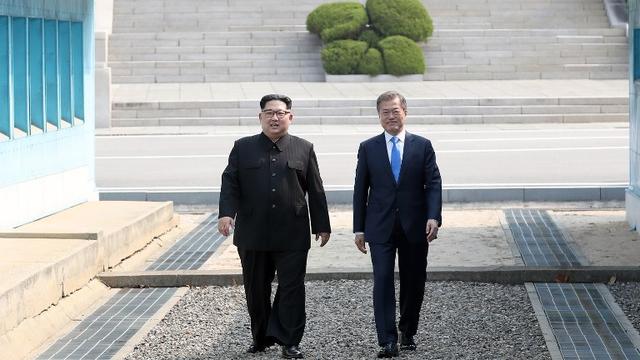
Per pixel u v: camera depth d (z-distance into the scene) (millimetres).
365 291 16219
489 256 18516
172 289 16516
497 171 29125
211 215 23688
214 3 56938
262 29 55469
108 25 53969
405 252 13141
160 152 34125
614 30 54375
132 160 32219
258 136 13344
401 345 13242
